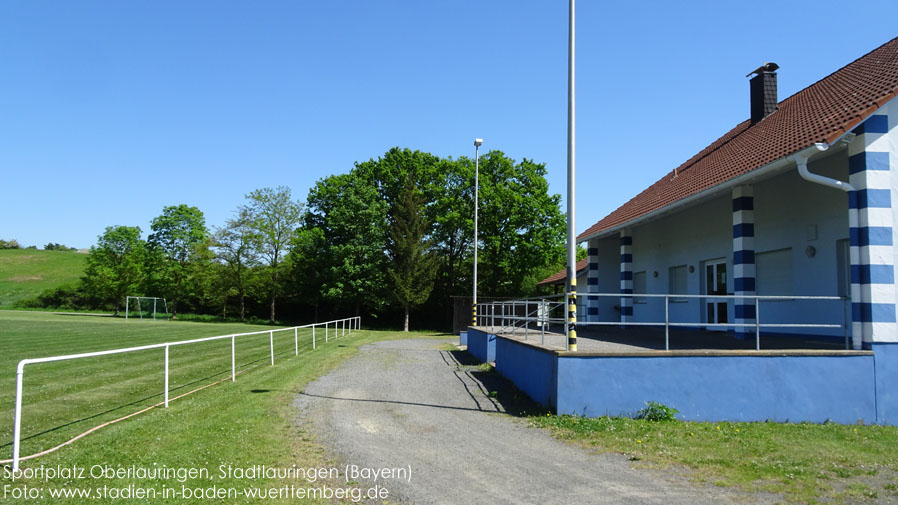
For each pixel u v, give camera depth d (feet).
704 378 30.89
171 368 49.70
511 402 34.53
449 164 152.56
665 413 29.76
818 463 21.97
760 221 49.14
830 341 40.68
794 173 44.96
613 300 78.54
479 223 144.97
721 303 55.57
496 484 18.67
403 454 22.16
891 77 35.45
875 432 29.01
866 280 32.01
